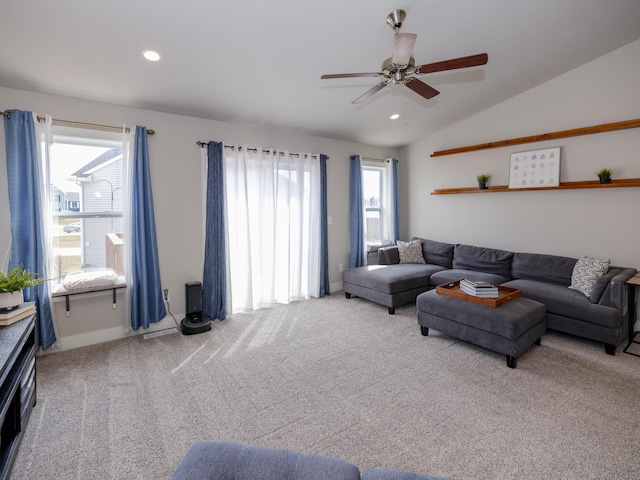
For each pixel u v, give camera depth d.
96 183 3.24
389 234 5.61
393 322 3.71
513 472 1.59
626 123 3.23
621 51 3.29
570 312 3.04
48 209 2.84
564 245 3.85
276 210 4.28
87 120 3.08
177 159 3.58
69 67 2.59
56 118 2.93
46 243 2.83
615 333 2.78
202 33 2.39
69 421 2.00
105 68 2.65
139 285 3.29
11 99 2.74
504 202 4.39
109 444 1.81
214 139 3.83
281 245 4.41
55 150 3.04
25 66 2.52
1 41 2.25
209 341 3.20
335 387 2.38
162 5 2.09
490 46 3.04
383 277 4.12
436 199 5.25
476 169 4.66
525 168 4.07
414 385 2.39
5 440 1.67
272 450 1.23
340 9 2.30
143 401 2.21
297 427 1.95
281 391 2.33
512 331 2.55
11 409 1.71
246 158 3.96
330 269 5.03
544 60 3.40
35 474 1.61
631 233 3.34
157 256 3.42
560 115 3.76
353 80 3.28
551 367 2.62
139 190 3.21
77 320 3.07
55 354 2.91
